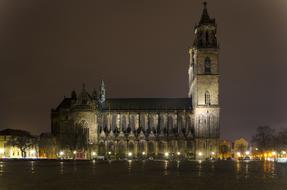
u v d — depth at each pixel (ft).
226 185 259.60
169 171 399.44
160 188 245.04
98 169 431.84
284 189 237.66
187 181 287.69
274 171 394.93
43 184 265.13
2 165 512.63
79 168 448.24
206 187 249.75
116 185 260.21
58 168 444.55
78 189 239.91
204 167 483.92
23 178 307.99
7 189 239.71
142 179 303.27
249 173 366.84
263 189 237.86
